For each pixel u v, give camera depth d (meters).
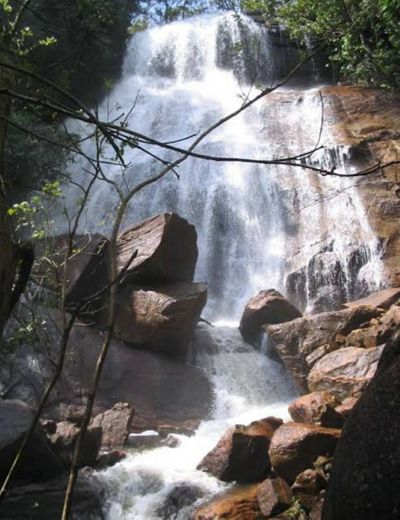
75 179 16.73
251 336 11.95
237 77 23.84
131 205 16.64
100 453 8.48
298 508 6.57
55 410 9.55
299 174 17.30
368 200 15.88
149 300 10.87
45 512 6.86
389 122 18.69
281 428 7.40
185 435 9.36
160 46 24.22
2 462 7.15
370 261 14.67
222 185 17.11
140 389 10.21
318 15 17.88
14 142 12.26
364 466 3.64
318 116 19.38
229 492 7.24
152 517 7.18
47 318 9.92
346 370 9.29
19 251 3.21
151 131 20.05
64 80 4.01
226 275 15.91
